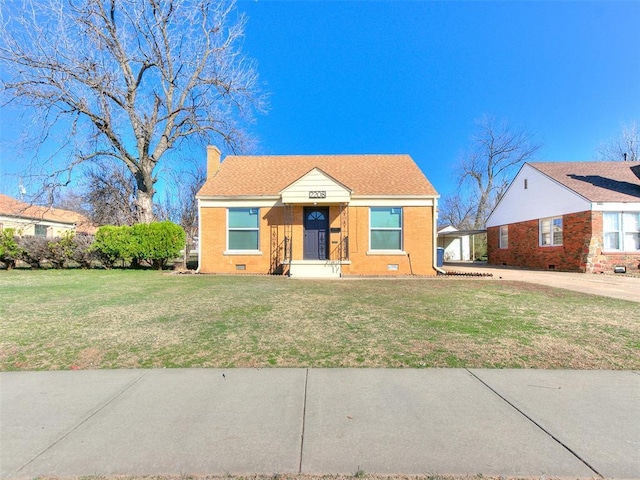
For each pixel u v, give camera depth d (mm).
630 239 16281
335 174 16531
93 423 2924
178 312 6773
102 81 17031
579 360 4301
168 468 2377
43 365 4148
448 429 2826
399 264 14672
